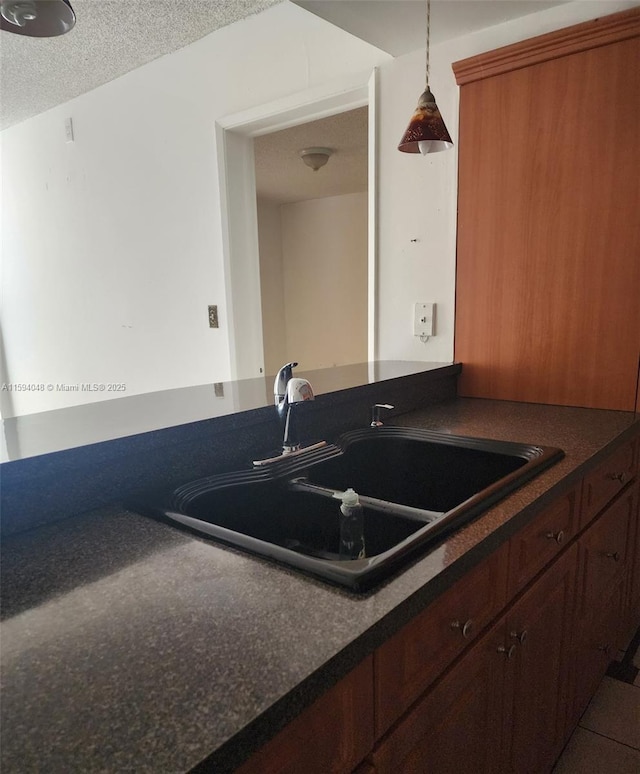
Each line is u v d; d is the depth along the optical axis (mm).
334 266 5641
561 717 1293
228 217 2404
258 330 2598
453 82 1782
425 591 661
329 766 571
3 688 492
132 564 739
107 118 2811
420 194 1911
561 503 1144
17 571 727
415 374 1711
